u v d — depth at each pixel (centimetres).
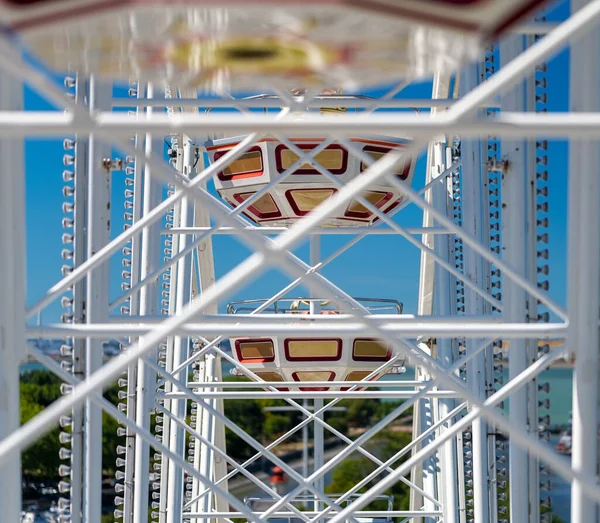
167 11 290
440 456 1148
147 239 907
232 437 5438
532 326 564
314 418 1251
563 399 6712
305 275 425
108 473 4256
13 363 541
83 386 378
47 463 3869
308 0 277
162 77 353
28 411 4256
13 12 288
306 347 1159
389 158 358
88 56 330
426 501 1272
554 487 4738
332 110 1027
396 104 829
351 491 1002
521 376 566
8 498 535
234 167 1027
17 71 341
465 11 286
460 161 994
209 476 1317
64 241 763
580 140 551
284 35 304
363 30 299
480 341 920
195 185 699
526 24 671
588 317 557
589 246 554
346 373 1188
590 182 550
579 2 552
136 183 972
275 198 1035
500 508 963
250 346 1178
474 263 934
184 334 567
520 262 686
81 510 723
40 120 350
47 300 609
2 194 527
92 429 703
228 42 311
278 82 356
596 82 547
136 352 379
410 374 5634
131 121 351
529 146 704
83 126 349
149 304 910
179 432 1130
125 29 304
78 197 762
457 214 1125
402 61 328
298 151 765
